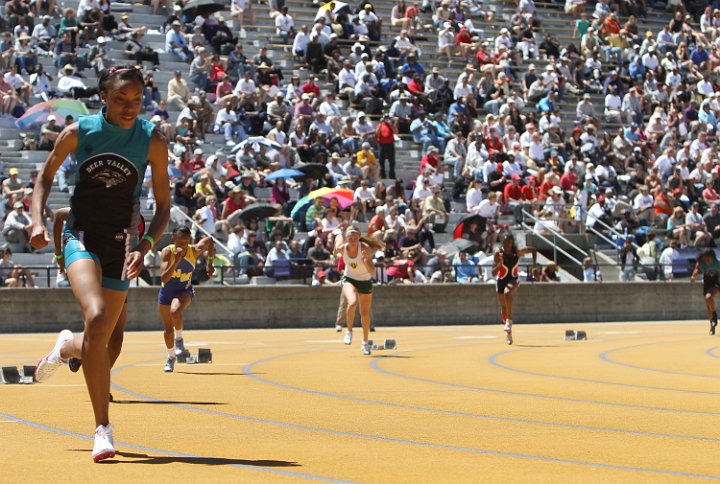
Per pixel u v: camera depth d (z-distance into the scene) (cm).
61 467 1659
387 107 8756
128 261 1748
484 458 1791
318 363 3862
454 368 3662
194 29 8431
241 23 9100
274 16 9319
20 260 6397
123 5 8688
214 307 6456
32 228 1727
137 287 6269
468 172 8175
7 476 1578
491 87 9200
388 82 8831
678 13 10831
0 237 6569
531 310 7331
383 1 10038
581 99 9731
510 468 1691
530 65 9481
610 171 8675
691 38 10844
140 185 1803
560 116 9369
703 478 1614
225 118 7762
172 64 8194
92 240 1775
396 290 6925
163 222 1817
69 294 6159
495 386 3044
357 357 4162
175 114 7775
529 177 8275
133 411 2423
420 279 7156
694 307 7881
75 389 2888
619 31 10575
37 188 1762
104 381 1678
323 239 6975
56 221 2034
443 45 9581
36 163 6994
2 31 7781
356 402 2625
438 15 9844
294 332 6172
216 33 8506
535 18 10400
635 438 2036
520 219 7931
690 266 7975
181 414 2370
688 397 2761
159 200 1833
